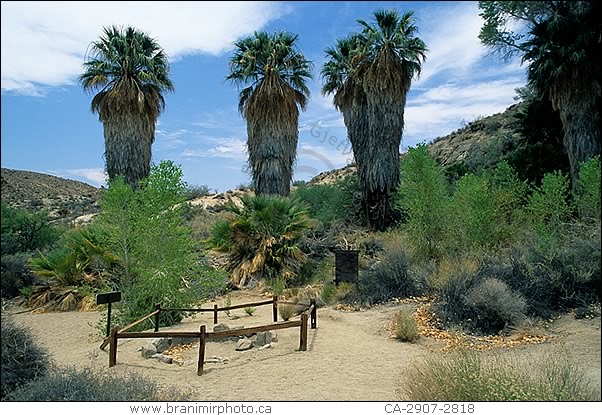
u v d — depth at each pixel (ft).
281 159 59.88
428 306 31.40
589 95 52.90
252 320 32.19
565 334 25.58
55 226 78.33
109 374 19.19
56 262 48.39
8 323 19.94
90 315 42.45
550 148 64.13
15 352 19.07
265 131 59.67
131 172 59.62
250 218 50.75
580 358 21.25
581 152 53.31
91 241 48.65
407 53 60.59
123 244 33.12
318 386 18.86
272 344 25.32
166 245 32.30
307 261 49.85
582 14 52.13
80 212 102.73
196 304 34.22
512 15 51.29
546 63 52.85
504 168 45.75
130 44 61.46
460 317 28.30
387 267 37.06
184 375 21.07
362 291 35.99
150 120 61.16
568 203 43.37
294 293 41.63
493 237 38.91
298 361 22.34
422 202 40.27
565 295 29.43
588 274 29.55
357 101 63.87
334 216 68.74
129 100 59.00
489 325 27.55
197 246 39.19
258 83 61.41
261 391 18.49
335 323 30.35
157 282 31.45
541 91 58.59
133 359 24.22
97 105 60.70
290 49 62.03
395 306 33.32
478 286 29.01
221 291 44.91
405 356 22.99
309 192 80.23
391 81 59.62
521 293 29.09
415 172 40.78
